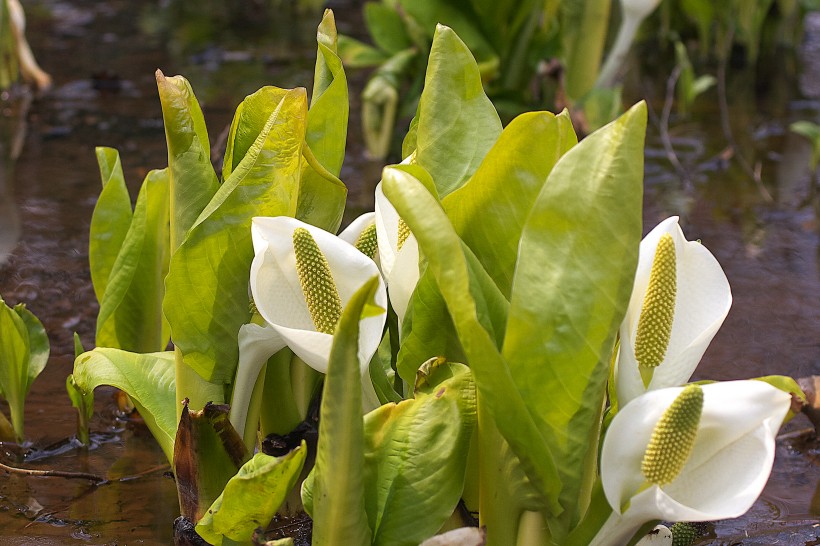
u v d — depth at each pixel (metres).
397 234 1.28
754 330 1.79
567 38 2.71
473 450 1.24
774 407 1.16
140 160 2.56
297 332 1.20
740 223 2.29
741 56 3.75
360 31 3.99
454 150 1.29
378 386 1.28
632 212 1.17
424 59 2.77
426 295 1.22
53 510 1.37
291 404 1.34
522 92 2.86
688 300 1.24
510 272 1.23
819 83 3.48
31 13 4.16
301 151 1.27
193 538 1.28
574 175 1.17
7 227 2.18
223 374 1.28
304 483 1.21
